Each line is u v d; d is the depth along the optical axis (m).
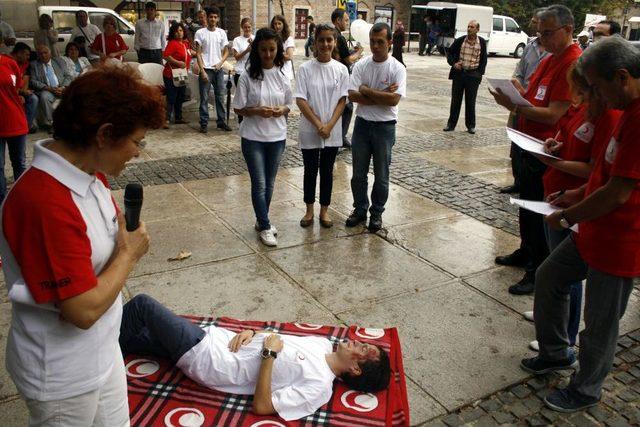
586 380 2.60
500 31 25.36
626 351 3.19
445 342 3.22
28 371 1.53
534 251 3.74
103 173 1.55
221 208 5.29
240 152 7.32
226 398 2.61
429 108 11.35
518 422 2.60
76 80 1.46
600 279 2.42
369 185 6.12
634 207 2.24
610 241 2.33
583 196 2.66
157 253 4.27
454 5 24.09
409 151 7.77
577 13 32.06
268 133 4.36
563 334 2.85
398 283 3.92
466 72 8.72
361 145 4.73
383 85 4.50
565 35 3.25
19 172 5.37
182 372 2.77
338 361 2.68
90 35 10.13
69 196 1.43
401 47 19.91
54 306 1.48
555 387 2.86
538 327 2.86
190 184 5.96
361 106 4.62
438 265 4.23
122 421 1.80
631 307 3.67
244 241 4.55
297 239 4.63
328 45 4.36
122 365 1.79
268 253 4.34
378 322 3.41
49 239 1.38
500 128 9.62
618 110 2.36
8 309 3.39
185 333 2.67
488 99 13.02
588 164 2.71
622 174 2.14
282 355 2.60
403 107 11.31
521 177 3.77
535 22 3.49
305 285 3.85
